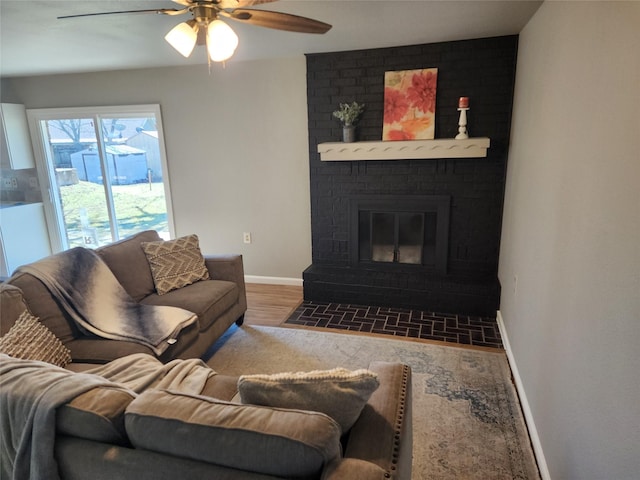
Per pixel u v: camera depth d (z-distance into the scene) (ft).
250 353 10.13
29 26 8.62
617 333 3.91
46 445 3.77
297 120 13.30
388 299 12.46
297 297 13.65
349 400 3.98
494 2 7.75
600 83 4.66
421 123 11.89
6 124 14.99
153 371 6.36
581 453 4.77
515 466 6.50
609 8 4.45
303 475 3.27
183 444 3.46
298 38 10.43
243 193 14.47
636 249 3.59
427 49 11.48
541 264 7.00
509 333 9.72
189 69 13.74
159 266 10.17
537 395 6.91
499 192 11.78
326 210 13.33
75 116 15.24
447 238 12.39
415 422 7.48
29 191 16.63
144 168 15.55
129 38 9.71
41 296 7.41
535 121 8.04
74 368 6.87
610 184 4.25
